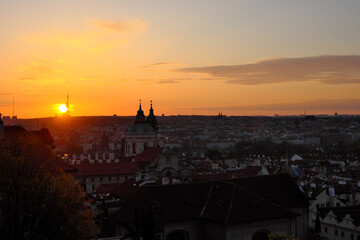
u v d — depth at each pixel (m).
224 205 85.31
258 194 93.94
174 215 84.25
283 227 87.12
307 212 95.19
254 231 83.94
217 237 82.94
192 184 91.19
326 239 100.31
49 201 72.12
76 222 74.88
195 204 87.69
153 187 87.88
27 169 75.88
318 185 162.00
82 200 81.88
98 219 95.75
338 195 156.50
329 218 118.62
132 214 81.69
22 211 71.38
